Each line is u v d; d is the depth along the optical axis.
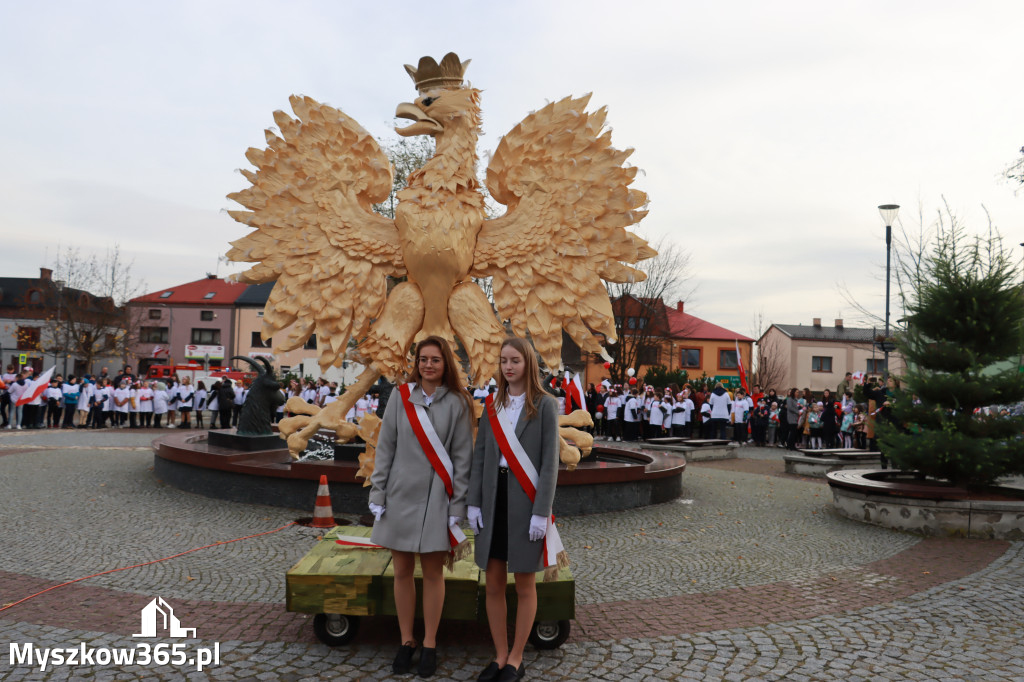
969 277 8.52
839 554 6.77
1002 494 8.47
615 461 11.15
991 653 4.16
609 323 6.24
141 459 12.77
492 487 3.62
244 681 3.58
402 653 3.71
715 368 45.41
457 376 3.88
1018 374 8.19
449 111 6.20
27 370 19.77
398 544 3.64
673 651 4.11
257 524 7.49
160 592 5.12
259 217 6.59
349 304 6.40
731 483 11.80
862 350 46.03
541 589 3.98
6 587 5.16
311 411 6.54
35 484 9.68
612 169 6.26
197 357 47.94
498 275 6.27
